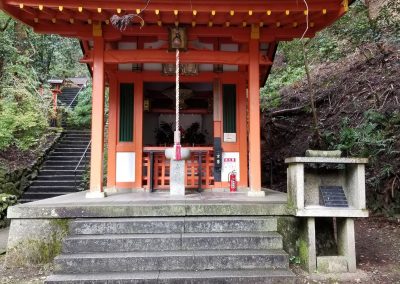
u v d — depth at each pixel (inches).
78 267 138.7
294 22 208.2
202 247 150.2
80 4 183.5
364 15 340.2
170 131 314.8
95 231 155.8
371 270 151.5
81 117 548.1
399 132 253.1
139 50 213.5
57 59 754.2
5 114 375.9
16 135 394.0
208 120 331.3
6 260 155.3
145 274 135.3
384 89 309.1
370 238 203.0
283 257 142.5
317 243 158.6
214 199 190.2
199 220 158.7
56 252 157.3
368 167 254.8
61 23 208.4
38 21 204.2
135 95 255.1
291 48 434.6
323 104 374.0
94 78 208.7
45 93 543.8
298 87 444.8
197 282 131.7
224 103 258.2
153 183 249.1
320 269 147.3
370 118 272.1
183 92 269.1
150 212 162.7
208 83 290.4
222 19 203.9
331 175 164.6
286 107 415.2
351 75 374.0
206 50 216.2
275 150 381.7
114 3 185.0
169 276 132.9
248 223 159.0
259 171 210.1
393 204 233.1
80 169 412.8
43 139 456.4
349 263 148.1
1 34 454.3
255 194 206.7
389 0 334.0
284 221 163.3
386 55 349.1
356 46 357.4
